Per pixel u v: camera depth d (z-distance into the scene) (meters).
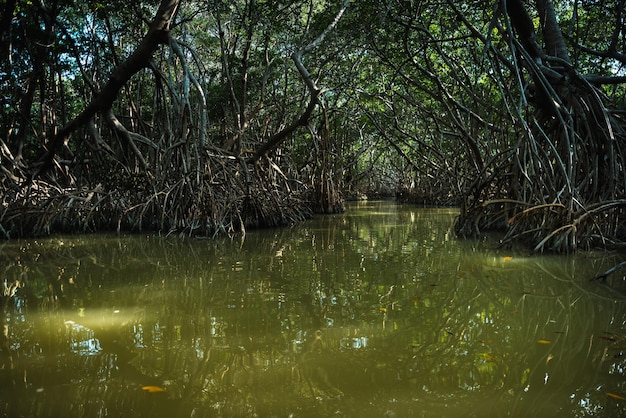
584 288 4.97
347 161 30.48
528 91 10.38
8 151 11.34
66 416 2.32
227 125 19.38
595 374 2.79
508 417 2.29
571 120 8.26
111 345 3.35
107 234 10.36
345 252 7.61
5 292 4.98
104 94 11.05
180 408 2.41
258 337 3.48
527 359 3.04
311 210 16.95
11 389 2.63
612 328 3.65
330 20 14.25
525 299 4.55
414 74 17.66
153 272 5.98
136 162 11.65
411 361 3.02
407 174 32.84
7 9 10.38
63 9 13.98
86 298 4.69
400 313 4.09
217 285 5.20
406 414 2.33
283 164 17.91
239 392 2.59
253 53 20.05
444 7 13.77
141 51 10.81
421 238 9.53
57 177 12.29
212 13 17.11
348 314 4.05
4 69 12.97
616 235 7.78
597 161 7.95
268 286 5.14
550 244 7.34
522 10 9.46
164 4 10.84
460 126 13.73
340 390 2.59
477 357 3.07
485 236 9.66
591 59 13.16
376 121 21.38
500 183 9.73
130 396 2.54
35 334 3.59
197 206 10.23
